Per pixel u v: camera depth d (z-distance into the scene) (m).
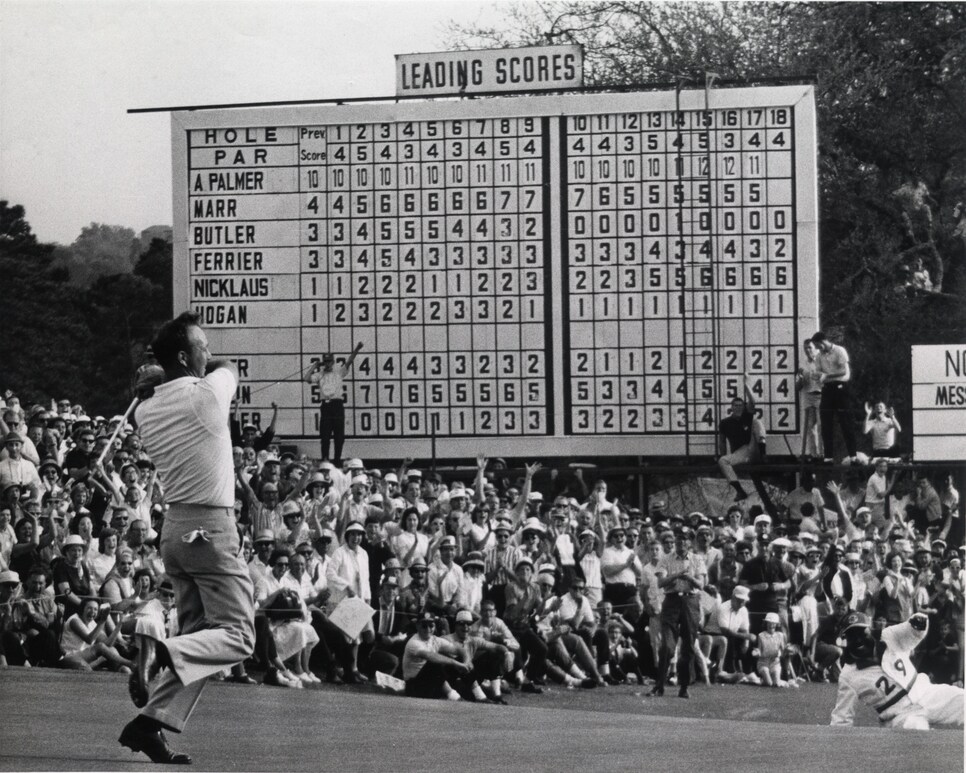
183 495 7.61
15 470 18.19
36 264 32.19
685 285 26.61
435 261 27.08
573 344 26.84
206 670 7.47
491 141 26.98
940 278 39.03
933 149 39.41
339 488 22.08
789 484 27.53
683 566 20.91
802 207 26.59
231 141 27.34
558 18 37.69
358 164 27.17
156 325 33.28
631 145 26.72
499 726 10.16
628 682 20.34
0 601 14.84
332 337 27.17
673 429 26.62
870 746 9.20
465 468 26.80
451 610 18.42
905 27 39.66
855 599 22.84
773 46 38.88
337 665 17.48
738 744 9.23
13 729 8.83
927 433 28.08
